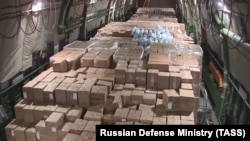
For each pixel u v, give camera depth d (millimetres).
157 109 5176
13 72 6105
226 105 7301
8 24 5508
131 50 7395
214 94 8617
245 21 5059
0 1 5121
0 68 5500
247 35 5168
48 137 4945
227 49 7074
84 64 6777
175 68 6172
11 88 6238
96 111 5266
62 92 5367
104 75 6176
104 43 8367
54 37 8406
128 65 6324
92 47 7859
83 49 7527
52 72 6406
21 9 5922
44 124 4965
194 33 12625
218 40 8070
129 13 27016
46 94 5434
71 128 4801
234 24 5980
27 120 5344
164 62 6090
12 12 5586
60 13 8469
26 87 5484
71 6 8797
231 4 5586
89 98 5285
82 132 4695
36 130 4957
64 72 6414
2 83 5828
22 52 6414
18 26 5902
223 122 7285
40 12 6961
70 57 6746
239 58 6078
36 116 5258
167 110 5074
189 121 4750
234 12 5730
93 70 6531
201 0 10125
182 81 5664
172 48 7680
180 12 21641
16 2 5688
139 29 10336
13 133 5117
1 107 5820
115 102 5227
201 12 10406
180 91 5223
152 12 19203
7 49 5656
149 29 10680
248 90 5594
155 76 5680
